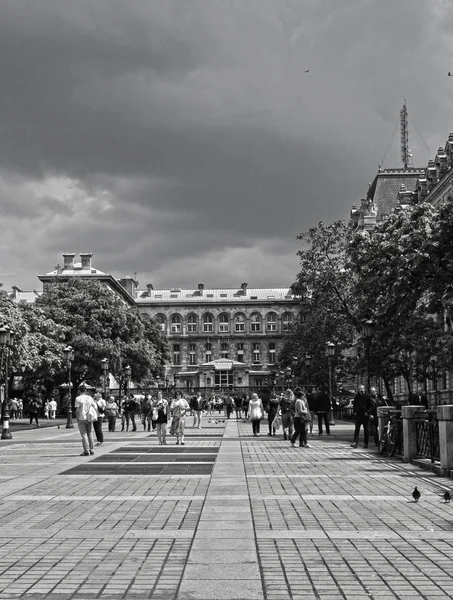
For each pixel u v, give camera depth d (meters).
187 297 180.62
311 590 8.11
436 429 20.55
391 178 100.38
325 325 55.34
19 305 75.00
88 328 81.12
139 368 85.06
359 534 11.09
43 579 8.67
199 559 9.50
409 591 8.07
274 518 12.48
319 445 31.77
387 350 40.12
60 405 83.94
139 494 15.58
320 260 53.44
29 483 17.64
